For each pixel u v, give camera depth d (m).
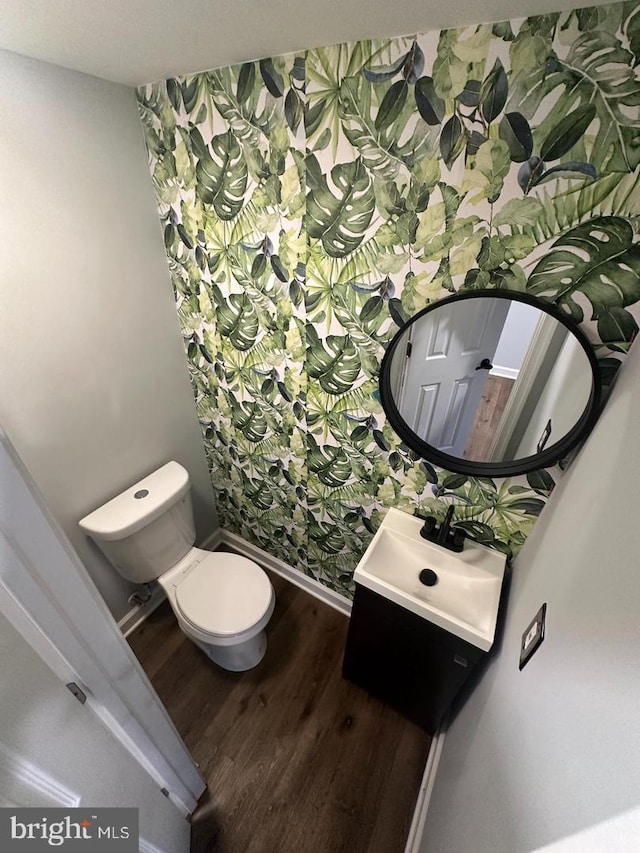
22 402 1.15
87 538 1.48
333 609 1.95
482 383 1.04
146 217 1.32
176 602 1.52
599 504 0.67
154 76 1.05
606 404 0.85
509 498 1.17
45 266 1.09
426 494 1.32
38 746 0.52
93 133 1.09
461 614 1.16
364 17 0.65
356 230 0.99
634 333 0.79
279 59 0.87
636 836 0.32
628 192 0.69
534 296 0.86
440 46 0.71
